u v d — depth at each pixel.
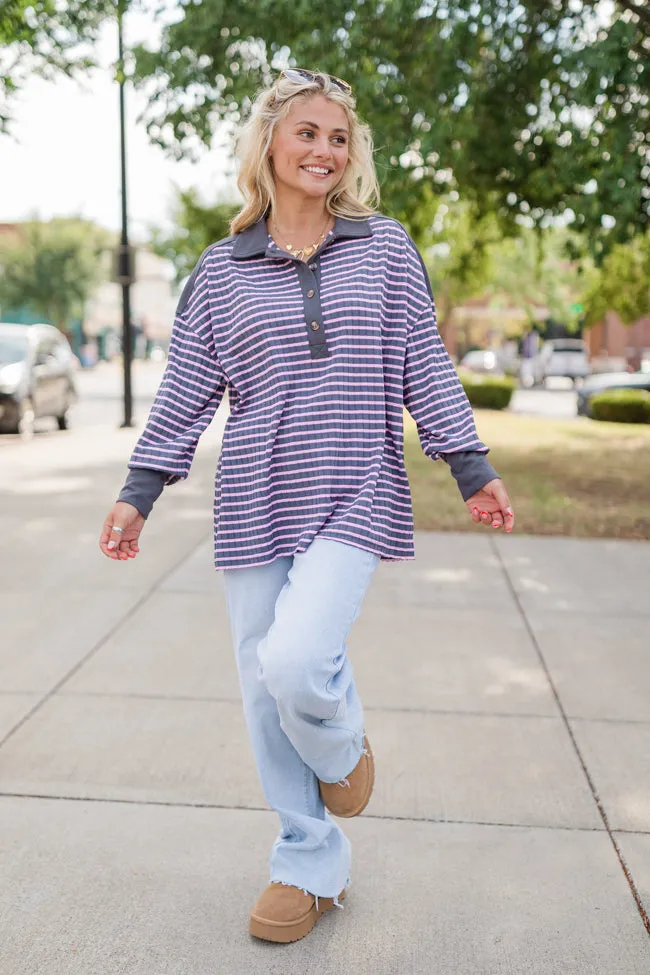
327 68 7.81
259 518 2.18
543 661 4.43
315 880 2.34
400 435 2.24
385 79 8.36
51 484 9.69
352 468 2.17
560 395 33.84
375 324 2.18
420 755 3.38
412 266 2.27
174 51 8.58
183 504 8.73
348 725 2.22
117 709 3.79
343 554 2.11
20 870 2.62
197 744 3.46
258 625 2.25
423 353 2.25
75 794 3.07
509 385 24.97
